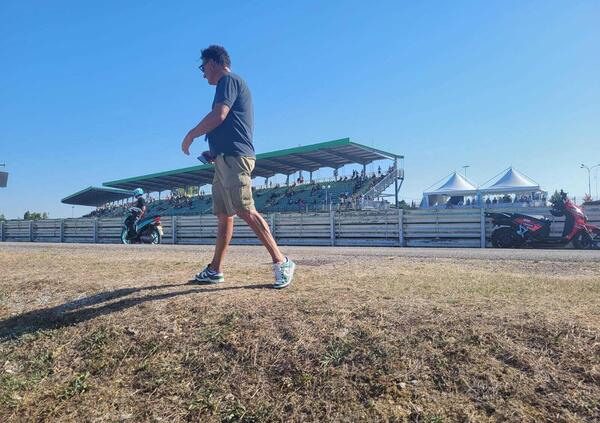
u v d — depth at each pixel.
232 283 4.02
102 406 2.50
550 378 2.14
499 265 6.20
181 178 49.09
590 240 13.48
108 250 10.19
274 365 2.55
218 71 3.77
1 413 2.52
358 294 3.38
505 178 36.38
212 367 2.63
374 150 37.41
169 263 5.80
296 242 18.12
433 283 3.86
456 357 2.36
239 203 3.64
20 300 4.10
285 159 40.72
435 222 15.39
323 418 2.17
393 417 2.09
